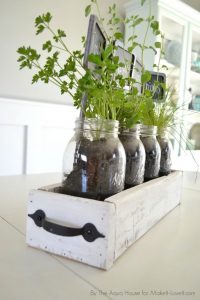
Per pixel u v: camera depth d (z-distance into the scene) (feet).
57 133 5.98
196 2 9.01
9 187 2.84
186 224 1.91
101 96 1.49
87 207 1.25
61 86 1.66
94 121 1.56
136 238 1.55
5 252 1.34
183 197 2.82
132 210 1.46
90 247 1.24
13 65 5.19
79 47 6.17
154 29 2.26
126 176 1.86
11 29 5.10
